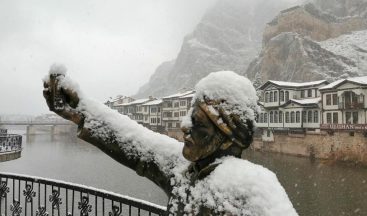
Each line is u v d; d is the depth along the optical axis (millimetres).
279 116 54219
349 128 41219
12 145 21266
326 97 46875
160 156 1488
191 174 1324
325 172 34812
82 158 44406
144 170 1524
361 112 42438
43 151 53531
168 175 1437
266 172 1077
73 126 107875
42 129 138750
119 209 3191
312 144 47688
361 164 39312
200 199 1168
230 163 1154
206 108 1200
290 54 94750
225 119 1190
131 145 1535
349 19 105188
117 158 1572
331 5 123000
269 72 99750
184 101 72625
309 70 86812
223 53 186375
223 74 1266
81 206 3619
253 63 111188
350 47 92250
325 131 45281
